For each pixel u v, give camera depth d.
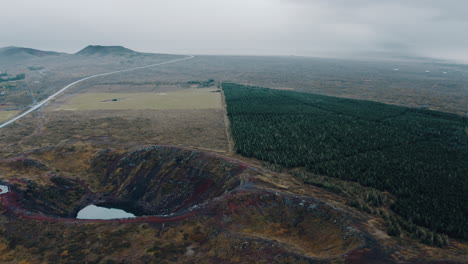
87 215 90.88
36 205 84.38
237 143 133.50
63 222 71.00
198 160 102.62
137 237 65.81
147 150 113.75
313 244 63.62
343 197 85.19
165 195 97.25
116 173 109.50
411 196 86.81
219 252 60.62
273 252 58.41
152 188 100.62
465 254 59.59
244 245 61.16
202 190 93.75
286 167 111.81
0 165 101.94
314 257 56.59
